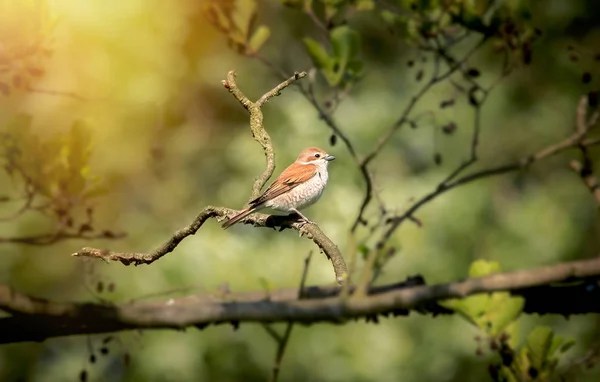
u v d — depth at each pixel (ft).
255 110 23.43
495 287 12.65
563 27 57.62
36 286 51.08
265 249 46.47
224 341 45.73
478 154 53.98
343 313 13.01
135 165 53.83
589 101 23.45
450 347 47.73
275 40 60.29
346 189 48.01
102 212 53.67
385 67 56.59
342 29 27.50
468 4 27.02
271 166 23.57
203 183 56.90
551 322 49.55
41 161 25.93
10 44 24.95
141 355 45.44
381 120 51.85
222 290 23.02
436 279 47.29
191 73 57.26
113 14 49.55
